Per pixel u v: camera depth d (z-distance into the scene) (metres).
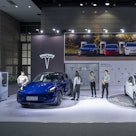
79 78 14.02
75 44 20.98
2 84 13.94
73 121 8.27
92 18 24.31
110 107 11.48
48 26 24.47
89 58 20.91
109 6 24.16
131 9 24.20
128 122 8.08
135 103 11.85
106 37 20.92
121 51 20.83
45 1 24.31
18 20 32.25
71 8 24.44
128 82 14.65
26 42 33.53
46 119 8.62
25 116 9.23
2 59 26.19
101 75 20.78
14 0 22.45
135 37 20.84
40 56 21.09
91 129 6.99
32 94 11.02
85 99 14.47
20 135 6.30
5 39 27.30
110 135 6.30
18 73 32.44
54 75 13.28
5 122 8.07
